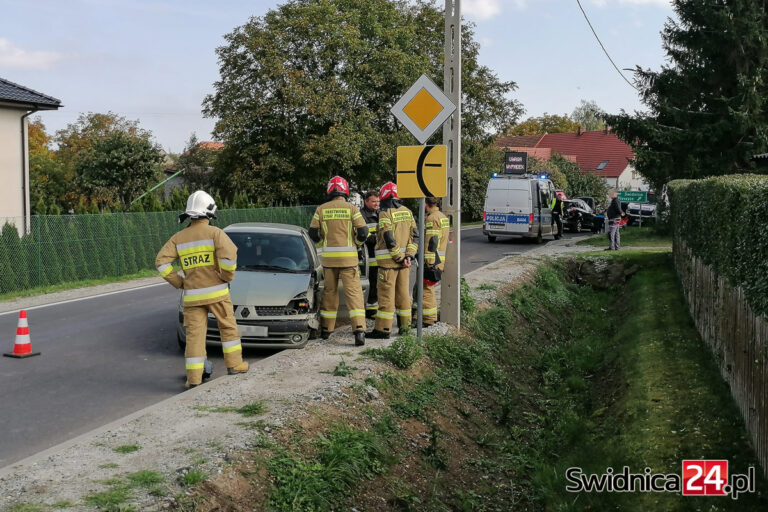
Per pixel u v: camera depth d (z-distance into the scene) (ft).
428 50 151.02
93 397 25.27
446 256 37.52
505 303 47.42
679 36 105.40
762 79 102.73
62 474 16.57
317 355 29.50
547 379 37.58
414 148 30.83
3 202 75.97
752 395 22.35
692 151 102.89
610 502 20.89
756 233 22.11
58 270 61.21
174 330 38.14
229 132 123.75
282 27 126.11
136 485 15.93
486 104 162.20
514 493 23.48
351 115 126.11
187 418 20.92
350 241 31.94
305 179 126.72
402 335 32.22
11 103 75.15
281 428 20.13
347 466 19.17
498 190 103.40
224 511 15.71
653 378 30.53
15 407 23.99
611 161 269.44
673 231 64.90
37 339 35.53
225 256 25.38
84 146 208.85
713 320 32.55
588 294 64.80
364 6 133.69
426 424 25.39
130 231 71.51
